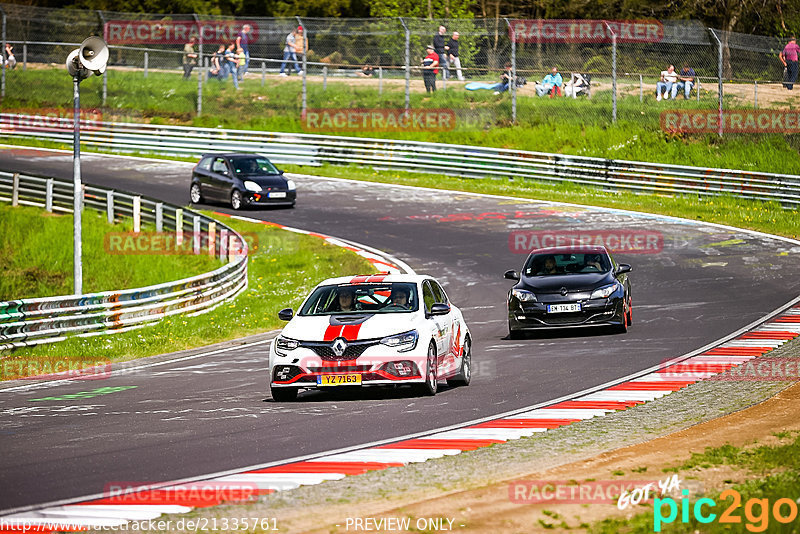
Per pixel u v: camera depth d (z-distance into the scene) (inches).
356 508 837.8
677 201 4116.6
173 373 1886.1
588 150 4781.0
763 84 5206.7
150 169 4862.2
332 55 6156.5
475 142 4995.1
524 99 5290.4
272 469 1002.7
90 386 1750.7
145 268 3275.1
